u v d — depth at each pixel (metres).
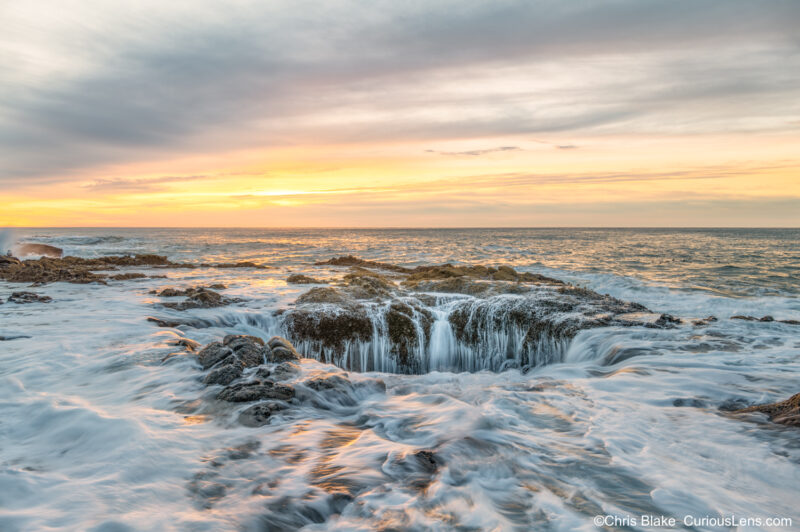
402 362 10.25
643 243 67.81
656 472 3.90
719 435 4.62
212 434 4.54
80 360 6.92
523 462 4.09
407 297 11.84
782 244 65.19
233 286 16.41
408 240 77.56
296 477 3.74
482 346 10.37
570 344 9.70
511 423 5.10
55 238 60.62
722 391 6.12
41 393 5.53
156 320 9.95
